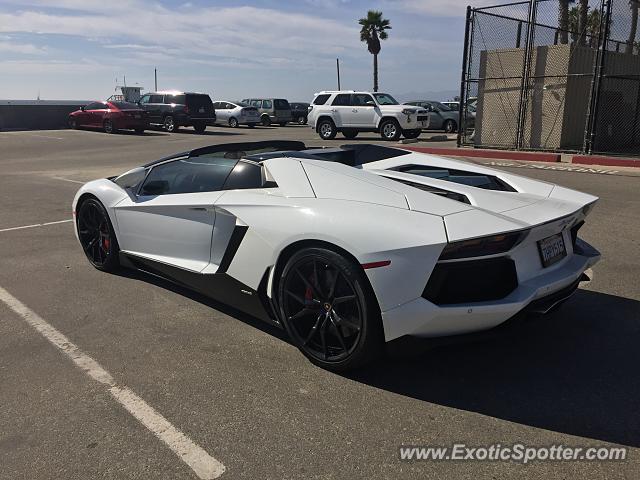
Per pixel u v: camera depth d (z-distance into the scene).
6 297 4.46
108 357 3.42
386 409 2.83
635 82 15.05
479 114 14.89
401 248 2.80
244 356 3.43
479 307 2.80
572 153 12.88
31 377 3.18
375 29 50.25
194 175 4.24
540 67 13.62
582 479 2.31
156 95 26.48
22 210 8.03
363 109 20.77
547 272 3.17
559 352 3.44
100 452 2.51
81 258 5.55
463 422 2.72
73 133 24.50
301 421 2.73
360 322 2.97
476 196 3.33
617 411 2.80
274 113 33.06
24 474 2.36
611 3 11.93
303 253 3.15
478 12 14.06
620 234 6.11
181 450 2.51
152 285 4.73
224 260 3.72
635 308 4.09
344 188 3.30
